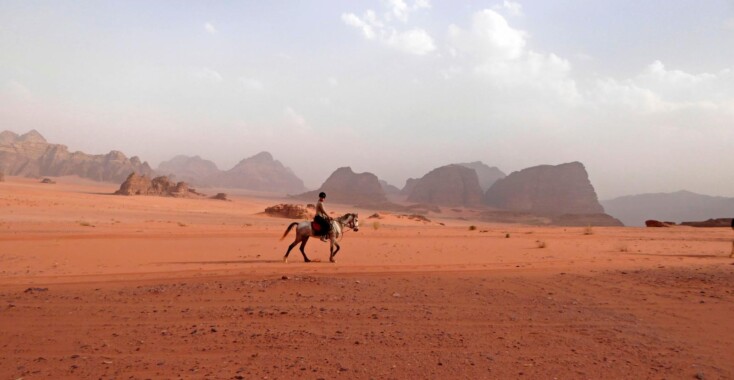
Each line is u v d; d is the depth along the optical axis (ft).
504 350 25.04
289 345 25.61
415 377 21.17
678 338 27.25
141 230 114.01
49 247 72.33
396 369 22.13
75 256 65.26
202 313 32.22
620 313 33.01
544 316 32.14
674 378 21.22
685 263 65.21
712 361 23.35
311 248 83.61
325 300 36.29
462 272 53.47
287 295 37.96
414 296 38.14
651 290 41.24
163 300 36.14
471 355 24.21
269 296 37.58
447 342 26.32
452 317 31.73
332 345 25.63
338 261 65.31
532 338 27.22
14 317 31.12
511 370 22.09
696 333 28.22
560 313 32.96
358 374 21.48
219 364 22.74
